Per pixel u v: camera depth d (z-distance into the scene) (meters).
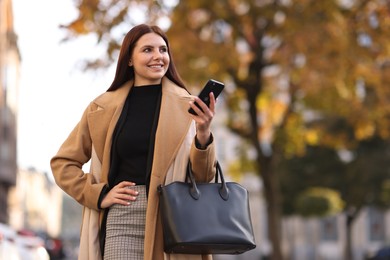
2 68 45.69
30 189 92.50
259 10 23.11
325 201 41.94
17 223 62.56
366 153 41.31
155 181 4.80
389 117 26.34
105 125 5.00
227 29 24.05
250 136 27.41
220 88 4.64
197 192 4.73
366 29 23.23
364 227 62.50
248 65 25.25
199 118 4.69
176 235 4.61
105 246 4.86
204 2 22.17
